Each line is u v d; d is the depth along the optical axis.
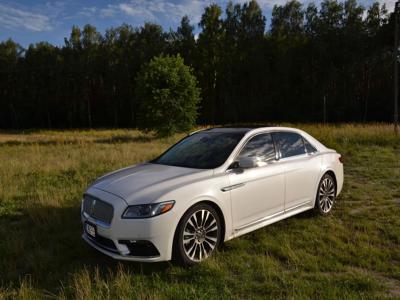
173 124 23.84
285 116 49.97
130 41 61.47
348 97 46.09
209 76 52.88
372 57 45.75
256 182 4.45
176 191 3.73
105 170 9.84
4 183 8.12
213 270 3.68
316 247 4.29
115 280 3.47
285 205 4.89
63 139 25.58
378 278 3.54
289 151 5.16
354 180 8.30
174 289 3.32
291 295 3.17
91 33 61.50
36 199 6.69
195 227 3.85
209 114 53.75
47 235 4.89
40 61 61.09
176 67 24.38
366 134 15.98
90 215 4.00
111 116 62.50
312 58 48.12
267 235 4.70
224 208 4.09
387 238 4.56
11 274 3.81
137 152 13.09
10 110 63.22
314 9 51.88
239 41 54.47
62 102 61.97
